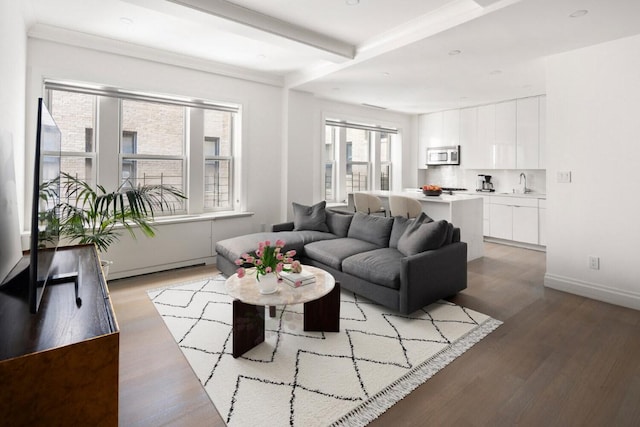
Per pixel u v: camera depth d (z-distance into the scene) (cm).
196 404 184
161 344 245
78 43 348
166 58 404
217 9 286
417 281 286
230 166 494
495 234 606
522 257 506
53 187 180
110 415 116
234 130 492
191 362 222
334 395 191
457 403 186
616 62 317
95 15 310
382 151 719
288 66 459
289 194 522
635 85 307
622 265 322
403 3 289
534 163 559
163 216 436
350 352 236
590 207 339
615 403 186
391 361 225
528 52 351
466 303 326
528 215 561
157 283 374
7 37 216
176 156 443
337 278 345
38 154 130
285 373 211
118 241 386
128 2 263
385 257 328
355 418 174
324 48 360
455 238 348
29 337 116
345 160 634
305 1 288
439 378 208
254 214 500
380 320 287
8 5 218
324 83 479
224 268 386
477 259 494
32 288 131
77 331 121
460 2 284
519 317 295
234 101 469
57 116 363
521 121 573
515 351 239
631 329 273
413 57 370
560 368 219
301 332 264
